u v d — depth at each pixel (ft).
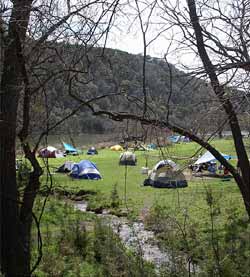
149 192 70.44
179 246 21.49
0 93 18.93
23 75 18.06
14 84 18.39
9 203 20.48
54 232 31.78
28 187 20.76
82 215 41.24
